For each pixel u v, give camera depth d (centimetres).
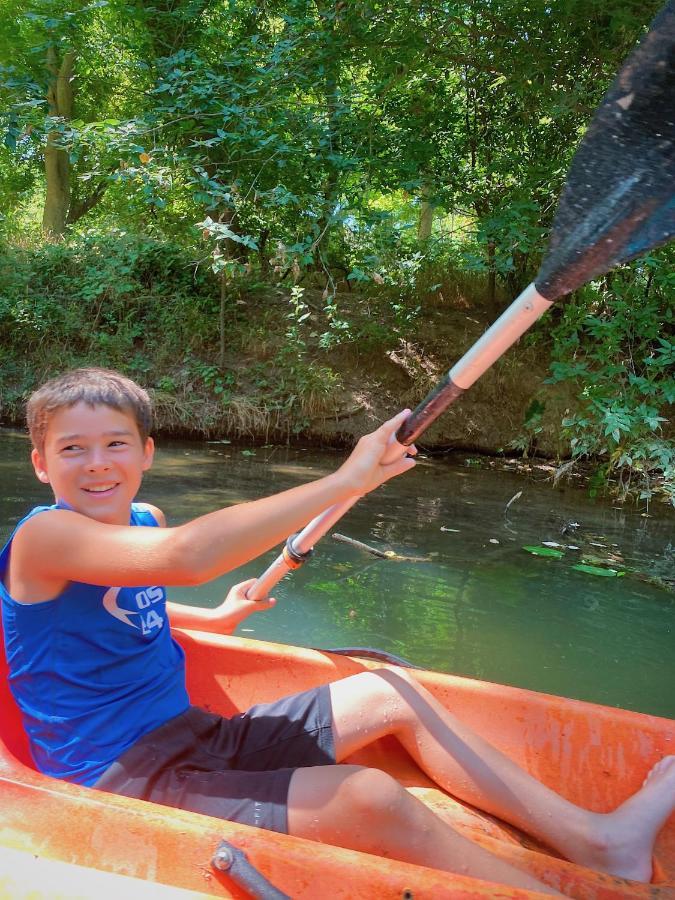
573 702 167
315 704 154
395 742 168
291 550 176
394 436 136
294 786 128
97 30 675
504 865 124
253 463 539
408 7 520
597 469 581
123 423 141
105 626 140
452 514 438
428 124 635
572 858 144
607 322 559
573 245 113
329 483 132
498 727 169
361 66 590
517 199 576
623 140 109
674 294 537
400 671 163
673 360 494
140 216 806
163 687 146
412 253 714
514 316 121
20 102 467
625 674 247
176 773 134
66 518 134
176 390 659
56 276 734
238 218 648
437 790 157
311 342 696
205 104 502
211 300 721
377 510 435
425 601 299
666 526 450
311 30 518
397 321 699
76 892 101
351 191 553
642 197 107
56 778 125
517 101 611
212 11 600
